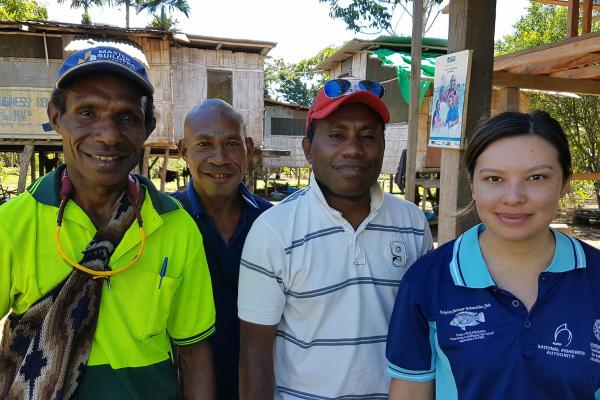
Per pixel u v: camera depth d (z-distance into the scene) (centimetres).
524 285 137
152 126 156
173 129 1286
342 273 167
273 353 173
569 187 140
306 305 166
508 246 138
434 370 148
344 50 1366
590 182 1225
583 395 126
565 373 125
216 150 216
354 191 170
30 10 1952
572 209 1170
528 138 129
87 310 137
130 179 153
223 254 215
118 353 140
